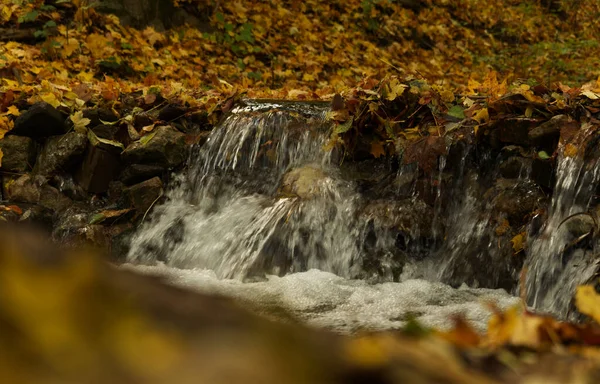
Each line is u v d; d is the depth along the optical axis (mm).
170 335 542
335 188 5184
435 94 5465
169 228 5465
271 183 5559
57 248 574
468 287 4672
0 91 6113
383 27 12523
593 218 4328
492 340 1562
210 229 5324
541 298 4371
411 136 5301
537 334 1562
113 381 480
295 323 799
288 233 4965
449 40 13172
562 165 4641
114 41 9172
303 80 10312
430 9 13805
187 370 504
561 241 4371
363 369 703
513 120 4984
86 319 500
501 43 13891
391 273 4785
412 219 4965
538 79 11781
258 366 530
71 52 8602
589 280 4039
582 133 4629
